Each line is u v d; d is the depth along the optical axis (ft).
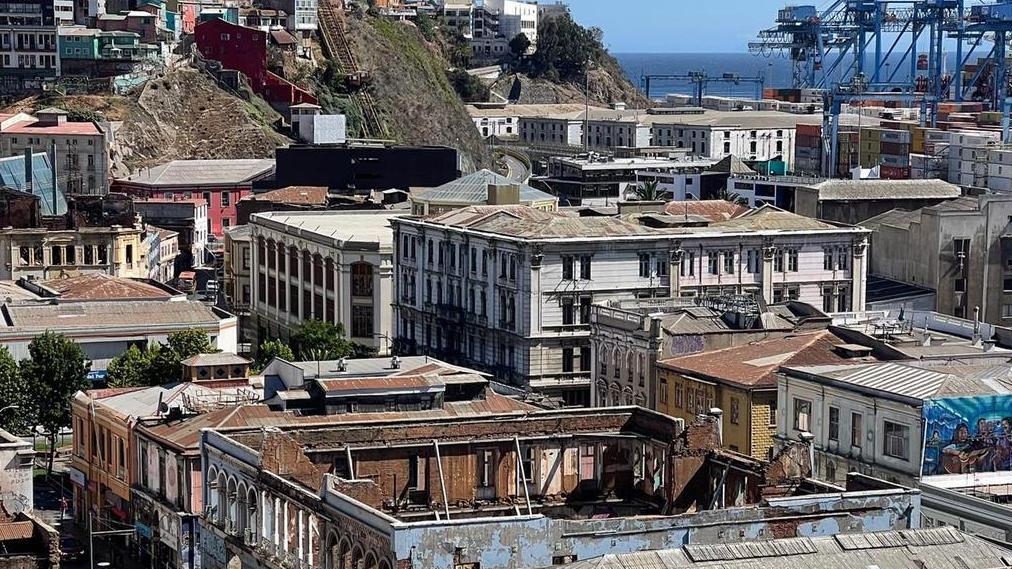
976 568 502.79
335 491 563.48
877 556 504.43
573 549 522.47
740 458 634.84
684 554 493.36
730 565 490.90
